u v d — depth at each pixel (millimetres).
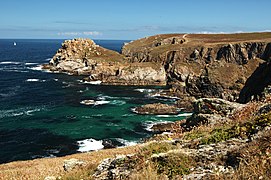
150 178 7625
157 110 62062
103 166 10977
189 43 128500
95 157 20547
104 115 59531
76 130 49594
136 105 69000
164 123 53031
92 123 53812
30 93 79562
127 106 67875
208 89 78562
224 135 10570
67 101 71438
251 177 5992
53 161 23547
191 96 80500
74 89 87688
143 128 51156
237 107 24109
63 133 48000
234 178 6262
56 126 51625
